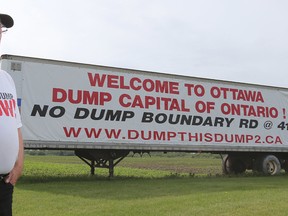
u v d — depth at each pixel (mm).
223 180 16047
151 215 7750
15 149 2807
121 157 16750
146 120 16359
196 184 14023
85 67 15352
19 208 8641
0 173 2732
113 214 7852
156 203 9219
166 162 48531
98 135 15344
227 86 18844
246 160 21641
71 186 13125
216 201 9531
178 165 39062
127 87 16094
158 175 20906
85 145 15078
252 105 19594
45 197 10367
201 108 17859
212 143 18000
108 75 15758
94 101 15367
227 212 8055
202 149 17688
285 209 8414
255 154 21031
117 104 15805
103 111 15508
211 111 18141
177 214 7840
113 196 10609
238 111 19047
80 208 8617
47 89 14609
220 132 18328
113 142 15602
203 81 18094
